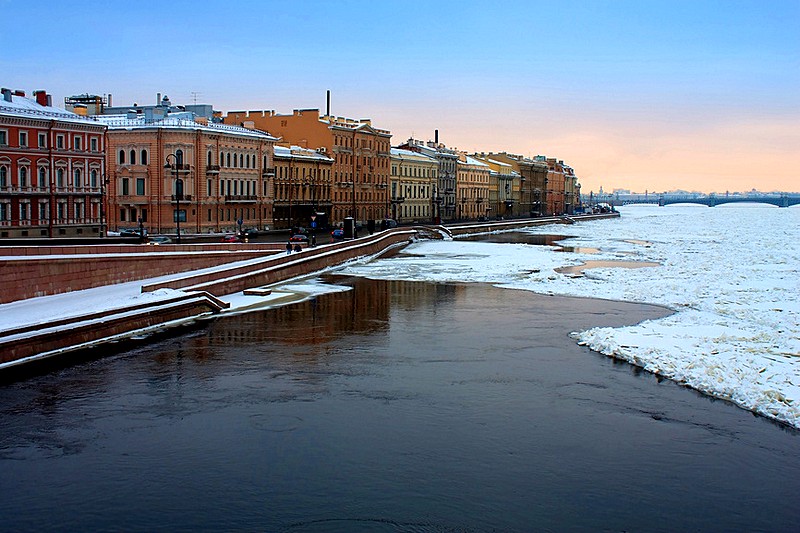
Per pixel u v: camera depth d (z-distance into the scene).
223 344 48.53
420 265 98.31
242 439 31.98
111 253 65.69
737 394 37.41
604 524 25.38
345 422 34.03
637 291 72.94
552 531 24.92
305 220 147.75
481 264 100.06
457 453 30.70
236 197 126.38
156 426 33.44
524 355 46.19
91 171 102.69
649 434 32.91
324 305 64.06
